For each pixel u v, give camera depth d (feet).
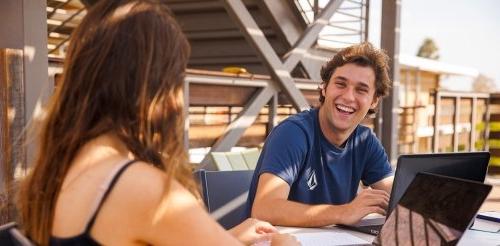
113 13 3.21
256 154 11.45
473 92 22.00
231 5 13.42
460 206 4.60
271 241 4.66
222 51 19.77
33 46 9.39
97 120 3.12
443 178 5.02
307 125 6.91
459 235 4.42
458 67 38.34
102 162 2.99
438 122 20.54
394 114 17.90
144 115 3.14
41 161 3.21
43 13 9.58
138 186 2.89
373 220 6.24
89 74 3.11
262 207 6.13
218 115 13.73
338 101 6.82
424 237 4.73
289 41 18.21
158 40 3.19
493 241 5.47
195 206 3.10
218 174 7.58
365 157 7.41
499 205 10.62
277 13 17.51
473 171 5.76
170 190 2.97
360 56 6.91
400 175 5.56
